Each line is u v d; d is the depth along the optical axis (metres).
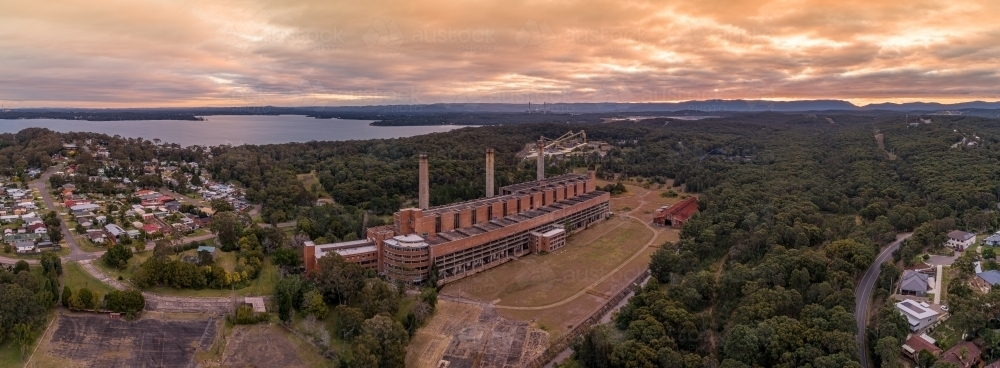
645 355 177.50
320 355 194.62
